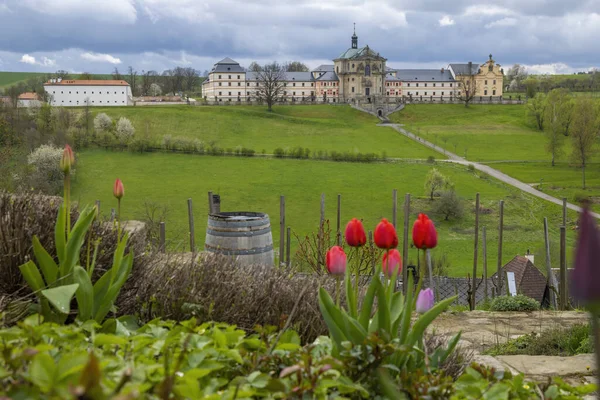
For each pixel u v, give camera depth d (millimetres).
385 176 78750
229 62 162375
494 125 136000
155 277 5512
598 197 69000
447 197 61125
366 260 11391
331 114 148875
